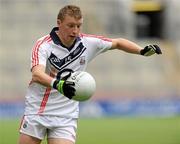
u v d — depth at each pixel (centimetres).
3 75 11350
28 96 2419
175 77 11731
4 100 9931
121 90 11162
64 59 2341
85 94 2080
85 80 2084
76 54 2355
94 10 13025
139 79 11575
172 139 5969
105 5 13100
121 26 12950
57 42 2317
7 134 6519
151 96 10756
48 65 2341
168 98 10688
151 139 5997
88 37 2392
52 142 2389
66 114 2394
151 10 13162
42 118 2386
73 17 2216
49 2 12925
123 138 6134
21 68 11569
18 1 12850
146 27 13225
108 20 12950
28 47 12075
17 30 12369
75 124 2433
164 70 11825
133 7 13188
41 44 2306
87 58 2405
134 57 11925
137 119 9300
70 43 2325
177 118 9394
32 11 12700
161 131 6988
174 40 12825
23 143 2412
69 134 2380
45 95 2380
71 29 2236
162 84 11494
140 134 6600
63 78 2105
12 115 9881
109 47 2427
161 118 9450
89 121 8988
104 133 6775
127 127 7681
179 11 13112
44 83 2073
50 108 2386
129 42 2442
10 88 11100
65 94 2011
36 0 12900
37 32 12406
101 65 11731
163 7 13125
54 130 2394
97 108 10138
